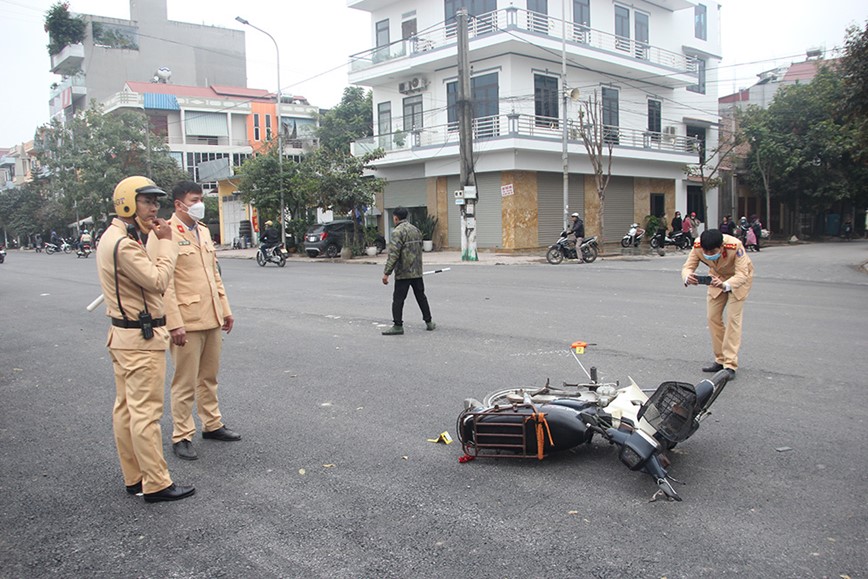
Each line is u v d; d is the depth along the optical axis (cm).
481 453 463
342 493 414
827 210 4088
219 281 530
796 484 407
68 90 5716
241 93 5634
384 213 3197
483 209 2806
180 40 5988
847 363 700
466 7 2798
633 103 3241
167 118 5159
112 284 392
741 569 314
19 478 454
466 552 337
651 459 398
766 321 972
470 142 2320
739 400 578
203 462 474
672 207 3488
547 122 2830
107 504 409
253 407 603
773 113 3662
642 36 3262
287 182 3148
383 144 3034
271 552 343
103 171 4369
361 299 1328
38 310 1328
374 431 527
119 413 415
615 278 1667
